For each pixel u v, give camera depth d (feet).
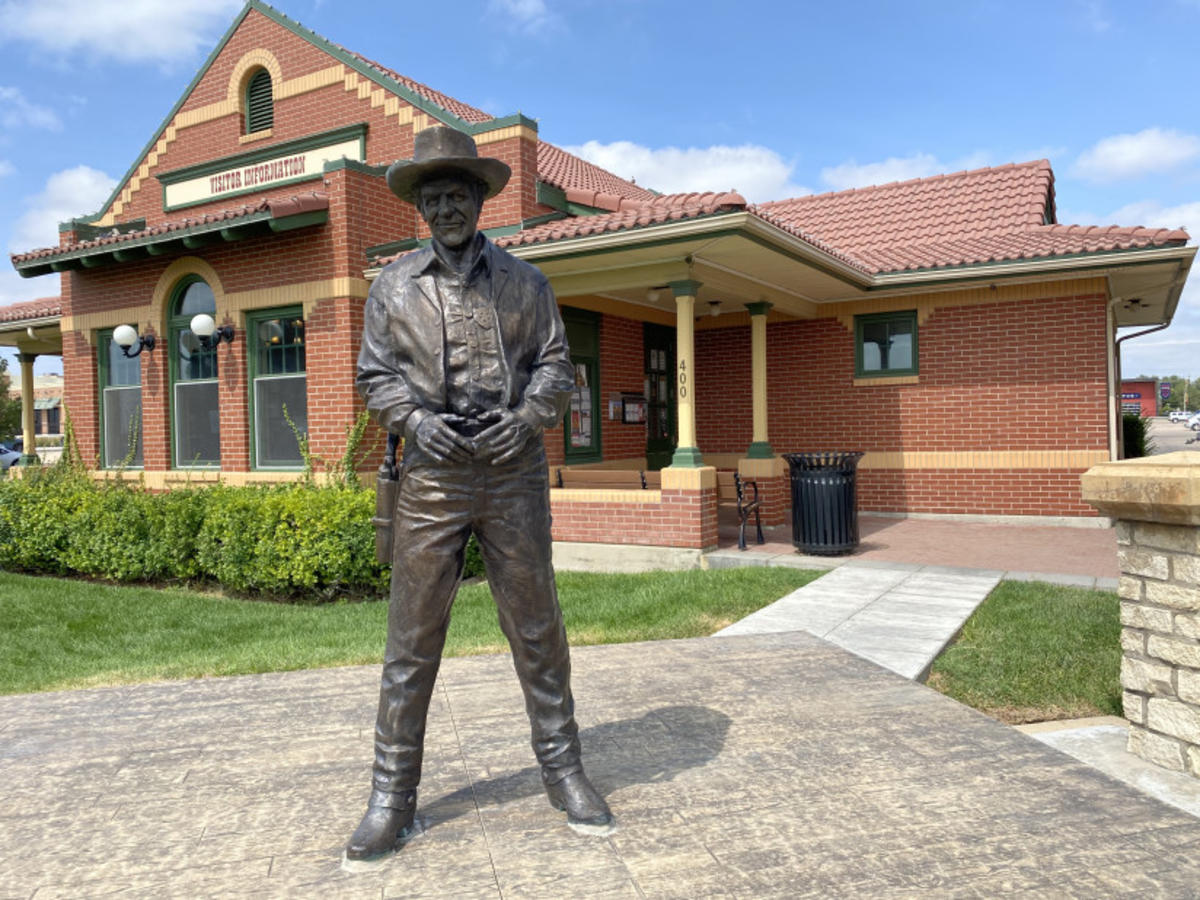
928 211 46.01
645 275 31.91
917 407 41.52
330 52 41.93
